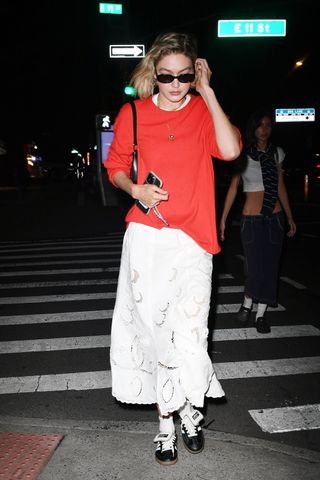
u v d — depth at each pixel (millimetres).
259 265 4988
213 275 8078
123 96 15977
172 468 2824
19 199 25703
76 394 3992
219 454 2957
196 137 2643
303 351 4852
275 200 4816
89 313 6133
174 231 2674
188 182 2639
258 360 4641
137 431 3195
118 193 19438
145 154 2654
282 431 3424
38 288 7387
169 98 2633
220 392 2895
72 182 54438
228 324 5633
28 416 3645
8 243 11938
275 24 15117
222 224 5098
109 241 11781
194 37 2641
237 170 4855
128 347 2855
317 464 2873
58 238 12688
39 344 5121
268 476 2764
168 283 2678
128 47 14922
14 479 2729
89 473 2781
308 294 6938
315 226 14297
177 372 2682
